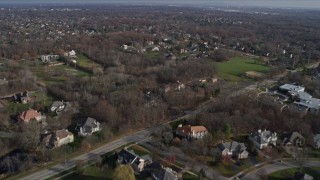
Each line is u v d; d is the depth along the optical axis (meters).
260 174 132.38
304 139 159.25
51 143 150.75
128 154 137.25
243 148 145.75
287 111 191.12
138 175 130.25
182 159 141.50
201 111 193.38
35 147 149.00
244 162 141.75
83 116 184.88
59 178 127.06
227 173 132.88
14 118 180.50
